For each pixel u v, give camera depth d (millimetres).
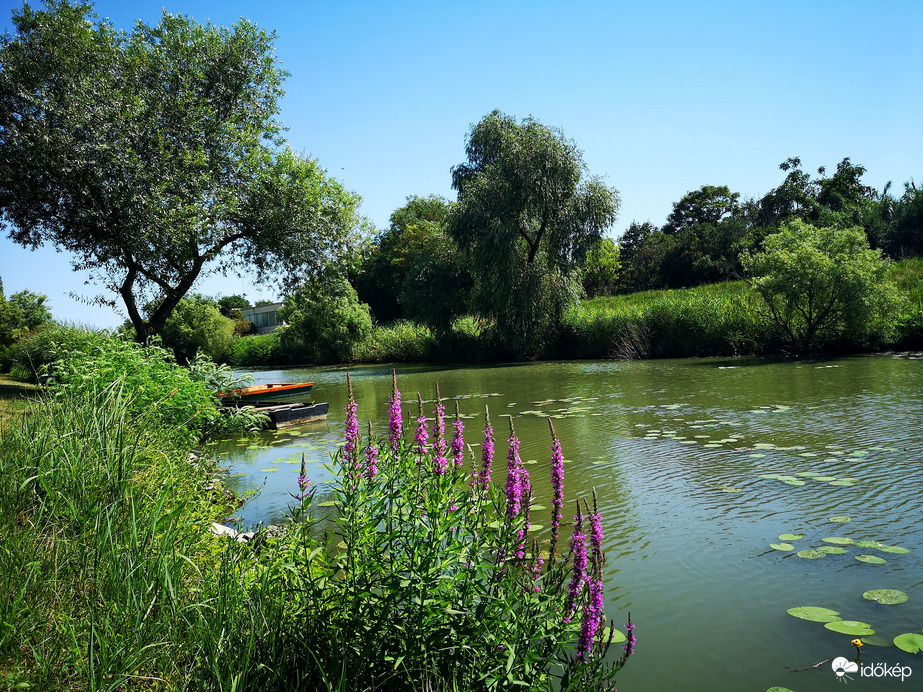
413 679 2529
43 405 5168
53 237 16984
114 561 2891
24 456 4027
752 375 16438
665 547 5113
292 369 36094
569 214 27938
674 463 7746
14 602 2557
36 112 14930
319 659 2637
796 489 6375
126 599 2693
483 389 17250
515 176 27656
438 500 2885
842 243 20641
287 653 2646
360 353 38250
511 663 2404
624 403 12914
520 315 27719
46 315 35719
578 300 29359
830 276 20156
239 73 18391
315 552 2891
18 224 16500
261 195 18016
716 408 11562
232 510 6086
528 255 29938
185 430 7973
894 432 8555
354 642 2646
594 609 2584
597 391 15266
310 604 2869
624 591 4375
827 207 47125
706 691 3143
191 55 17953
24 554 2994
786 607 4016
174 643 2594
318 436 11141
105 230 15578
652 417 11047
